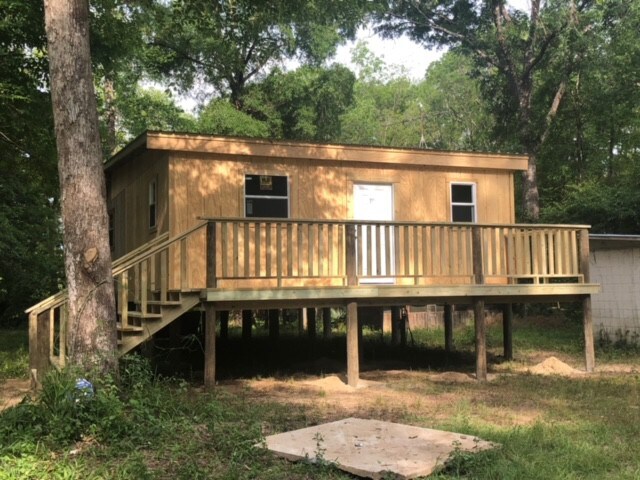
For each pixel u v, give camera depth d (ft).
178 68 92.53
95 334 23.76
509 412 25.91
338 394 30.53
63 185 24.31
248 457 18.25
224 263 30.78
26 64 43.57
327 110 96.94
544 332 58.23
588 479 16.79
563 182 93.30
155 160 37.86
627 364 40.83
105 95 82.53
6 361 40.01
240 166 36.88
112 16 46.11
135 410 20.83
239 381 34.30
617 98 78.07
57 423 19.42
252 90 92.48
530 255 39.42
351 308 33.12
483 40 82.99
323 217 38.75
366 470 16.60
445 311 45.80
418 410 26.37
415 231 34.47
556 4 75.61
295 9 52.95
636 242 46.98
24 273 59.16
